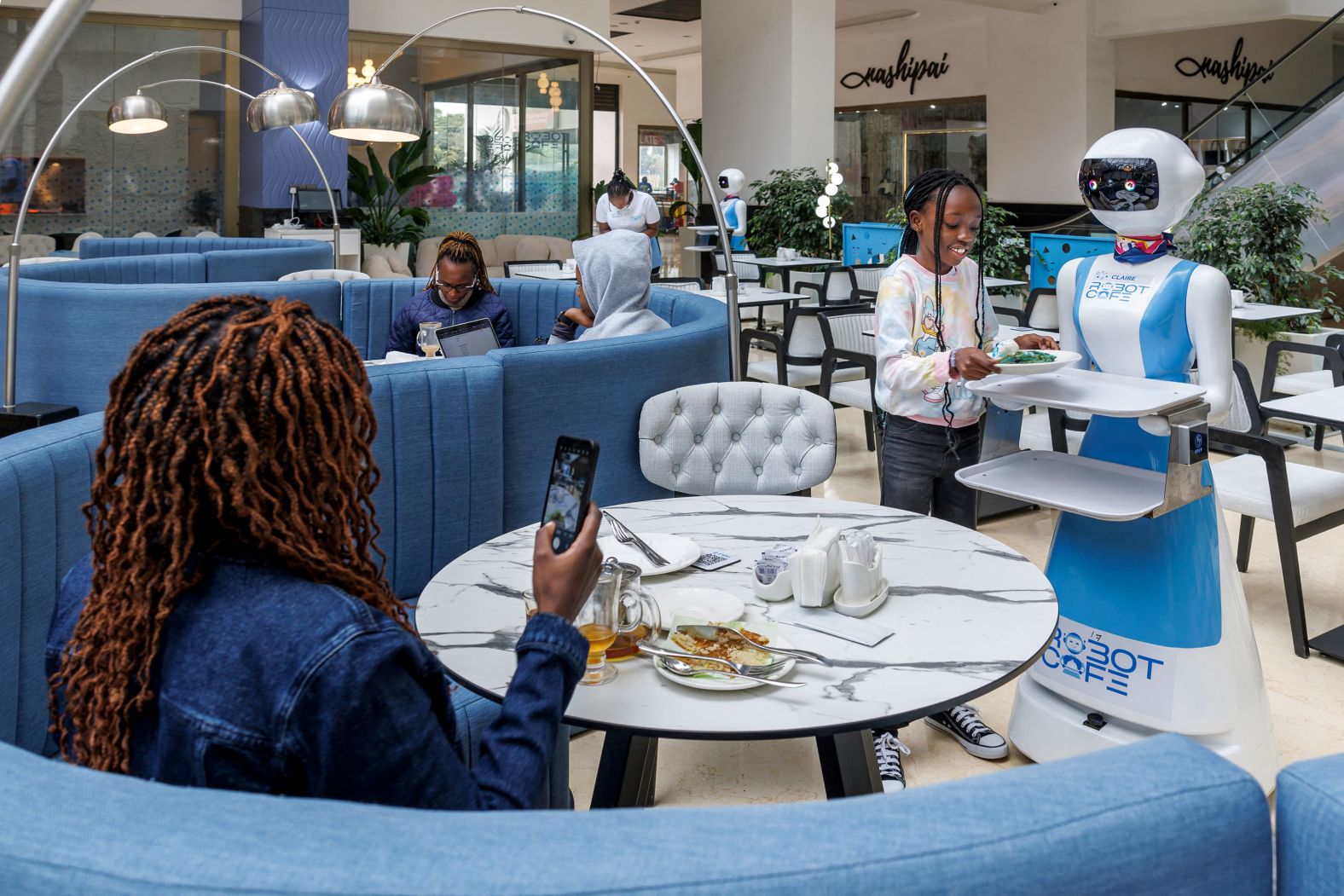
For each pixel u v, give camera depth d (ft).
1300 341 21.80
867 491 17.26
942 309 9.00
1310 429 19.54
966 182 8.71
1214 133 35.91
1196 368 8.61
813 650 5.42
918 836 1.98
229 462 3.04
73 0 3.75
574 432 10.22
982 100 54.29
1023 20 48.37
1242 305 19.42
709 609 5.84
